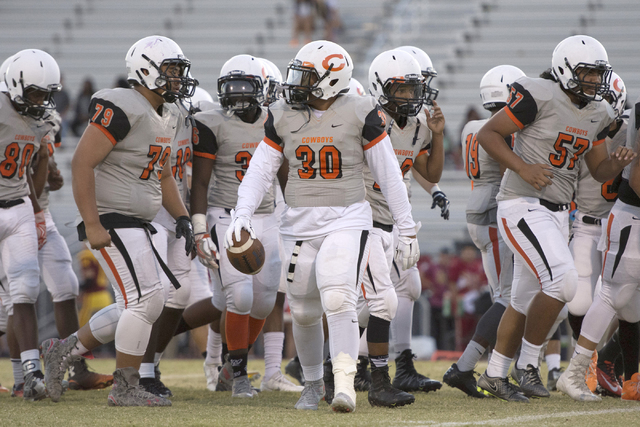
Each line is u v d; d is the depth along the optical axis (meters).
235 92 16.22
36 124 15.75
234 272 16.17
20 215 15.82
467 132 18.31
